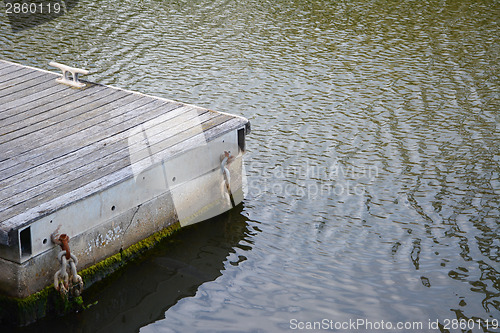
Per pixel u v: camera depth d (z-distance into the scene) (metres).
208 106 9.99
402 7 14.66
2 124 7.18
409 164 8.45
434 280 6.33
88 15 14.01
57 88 8.23
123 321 5.82
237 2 14.96
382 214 7.43
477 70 11.46
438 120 9.66
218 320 5.85
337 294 6.16
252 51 12.25
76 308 5.91
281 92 10.55
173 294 6.18
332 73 11.32
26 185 5.97
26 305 5.61
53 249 5.73
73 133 7.02
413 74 11.29
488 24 13.63
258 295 6.17
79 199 5.79
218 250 6.81
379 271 6.48
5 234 5.25
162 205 6.76
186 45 12.51
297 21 13.81
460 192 7.82
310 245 6.91
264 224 7.28
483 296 6.10
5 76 8.60
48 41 12.55
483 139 9.11
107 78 10.99
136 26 13.45
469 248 6.79
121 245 6.43
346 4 14.87
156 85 10.73
